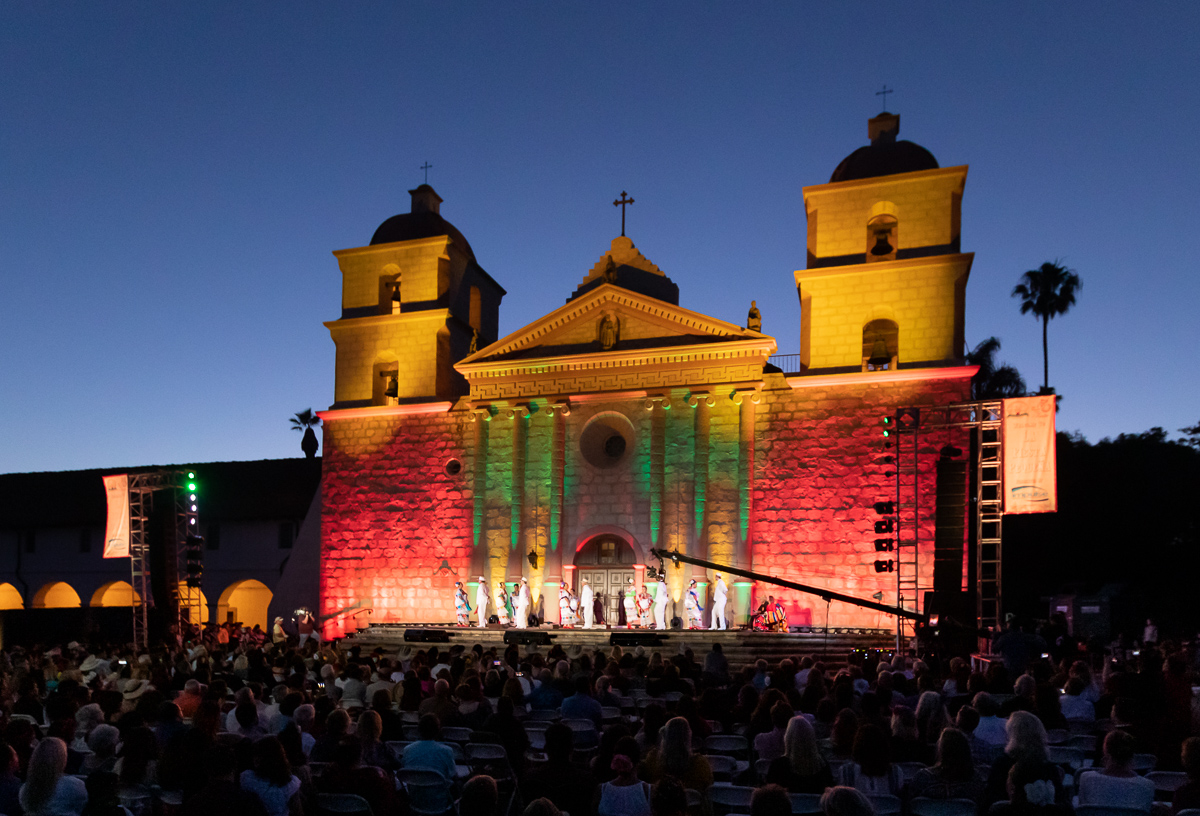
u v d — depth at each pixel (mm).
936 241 39125
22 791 7910
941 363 37938
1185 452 55562
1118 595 43281
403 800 10484
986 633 27828
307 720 12250
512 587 41750
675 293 44531
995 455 36844
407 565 43969
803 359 39969
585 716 14031
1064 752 11719
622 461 41656
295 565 48188
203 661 23031
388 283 48000
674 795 6812
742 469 39562
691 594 38281
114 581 56594
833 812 6398
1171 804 9344
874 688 17375
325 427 46438
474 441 43969
